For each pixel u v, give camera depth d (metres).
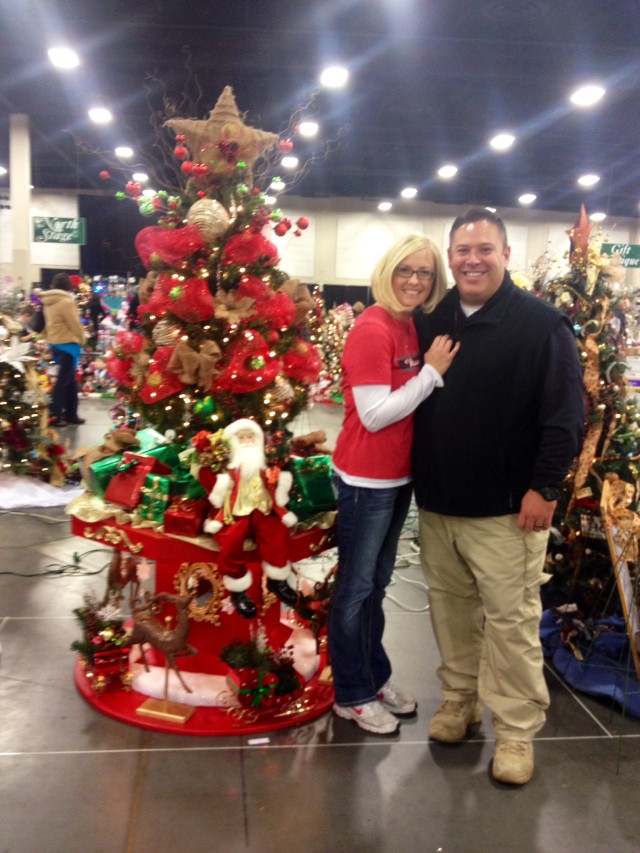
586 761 2.29
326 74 7.77
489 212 2.07
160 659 2.67
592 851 1.88
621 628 3.03
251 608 2.27
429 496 2.19
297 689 2.50
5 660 2.81
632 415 2.99
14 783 2.05
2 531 4.48
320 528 2.55
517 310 2.05
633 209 16.42
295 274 17.84
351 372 2.13
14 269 12.08
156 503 2.43
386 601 3.63
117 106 10.12
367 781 2.13
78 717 2.42
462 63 7.93
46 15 7.15
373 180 15.53
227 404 2.40
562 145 12.16
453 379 2.10
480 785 2.14
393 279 2.12
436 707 2.59
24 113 11.42
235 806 1.99
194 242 2.33
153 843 1.84
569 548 3.09
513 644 2.13
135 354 2.51
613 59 7.61
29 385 5.39
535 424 2.07
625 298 3.16
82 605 3.37
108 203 16.88
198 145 2.50
